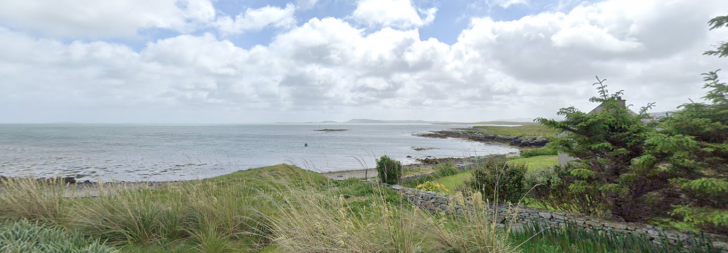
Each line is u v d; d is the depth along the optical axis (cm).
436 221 405
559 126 667
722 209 443
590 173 594
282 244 415
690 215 450
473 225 379
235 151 4572
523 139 6375
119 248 496
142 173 2450
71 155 3844
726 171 448
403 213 419
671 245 459
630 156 594
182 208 601
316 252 374
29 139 7375
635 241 464
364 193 984
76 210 583
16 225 441
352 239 366
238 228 564
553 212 664
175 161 3291
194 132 13288
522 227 586
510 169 799
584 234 521
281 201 565
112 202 595
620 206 600
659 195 542
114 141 6881
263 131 15300
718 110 463
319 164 3038
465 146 5831
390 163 1178
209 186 667
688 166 478
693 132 478
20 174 2305
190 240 543
